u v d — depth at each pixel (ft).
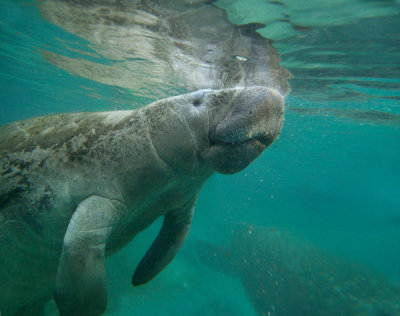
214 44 7.88
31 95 28.40
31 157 2.77
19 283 2.74
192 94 2.85
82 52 11.69
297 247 10.71
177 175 2.77
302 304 8.18
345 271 9.29
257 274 10.31
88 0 6.93
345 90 11.32
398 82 9.78
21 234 2.64
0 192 2.66
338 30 6.53
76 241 2.27
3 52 15.47
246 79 10.27
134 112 2.93
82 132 2.86
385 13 5.69
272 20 6.30
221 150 2.61
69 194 2.59
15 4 8.51
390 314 7.23
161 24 7.37
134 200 2.72
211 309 8.87
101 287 2.25
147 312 7.69
